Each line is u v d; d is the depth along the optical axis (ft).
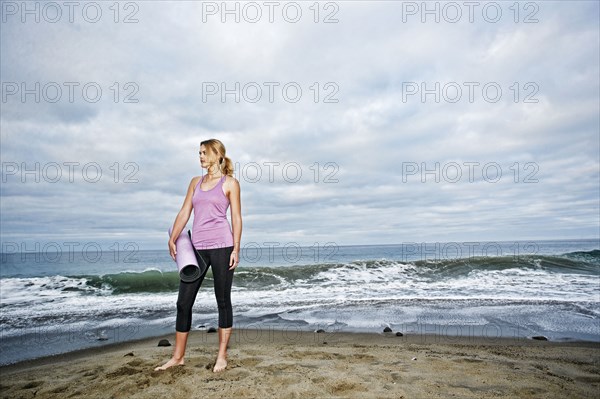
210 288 29.14
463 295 25.55
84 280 31.17
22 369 11.82
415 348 12.94
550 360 11.53
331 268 34.76
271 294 26.89
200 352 12.12
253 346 13.28
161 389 8.23
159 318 20.17
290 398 7.63
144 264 55.52
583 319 18.48
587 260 39.19
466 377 9.29
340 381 8.58
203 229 9.55
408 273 33.81
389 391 8.07
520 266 35.96
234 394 7.79
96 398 8.05
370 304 22.80
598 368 10.68
